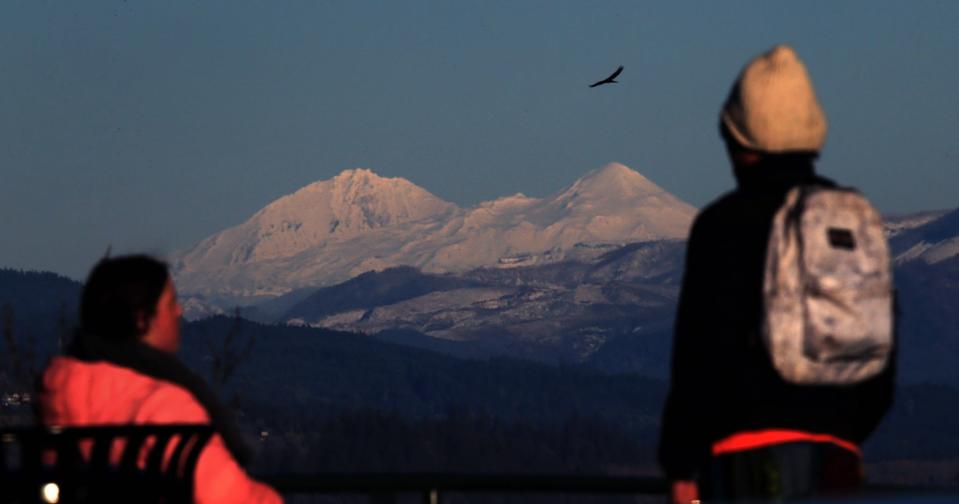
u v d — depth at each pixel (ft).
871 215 36.63
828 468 36.19
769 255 35.81
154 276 39.75
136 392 38.22
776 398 36.01
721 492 36.88
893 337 36.47
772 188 37.76
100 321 39.22
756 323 36.17
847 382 35.94
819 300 35.40
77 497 34.40
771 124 37.88
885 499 18.62
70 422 38.37
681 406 37.47
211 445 37.29
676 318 38.17
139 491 35.09
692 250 38.06
